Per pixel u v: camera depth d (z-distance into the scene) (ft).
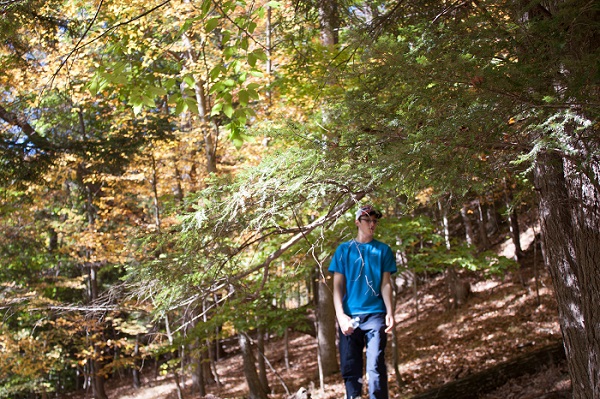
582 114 8.91
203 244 13.70
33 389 49.98
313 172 11.92
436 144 9.10
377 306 13.41
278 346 74.59
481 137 9.04
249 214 13.11
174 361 38.58
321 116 13.33
